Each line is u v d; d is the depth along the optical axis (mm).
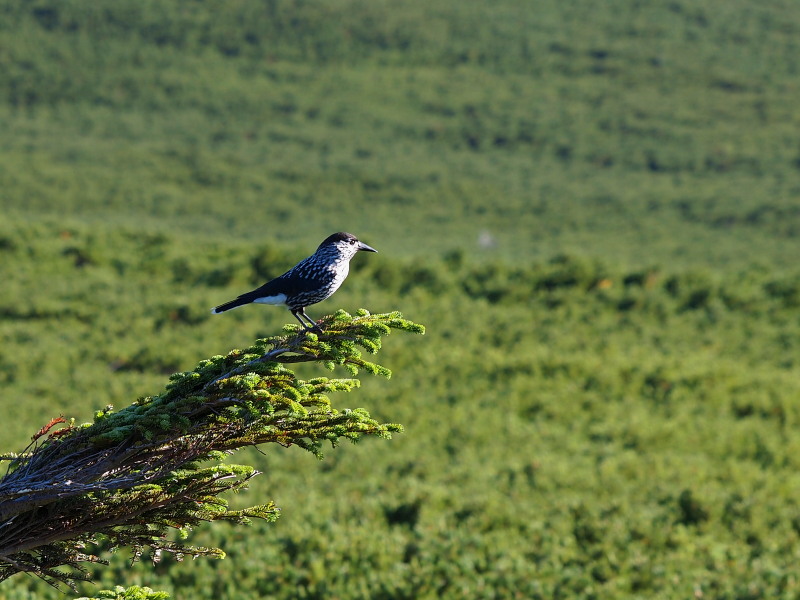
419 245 67312
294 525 13359
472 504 14781
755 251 67750
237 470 5191
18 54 111188
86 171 85250
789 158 95312
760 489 16047
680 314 30719
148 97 107062
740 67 121938
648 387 23031
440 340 26188
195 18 125438
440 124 106312
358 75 118438
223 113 105438
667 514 14625
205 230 70562
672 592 11844
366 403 20812
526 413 21359
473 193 86562
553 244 70500
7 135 93938
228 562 12312
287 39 124500
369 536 13320
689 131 103000
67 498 4957
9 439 17797
